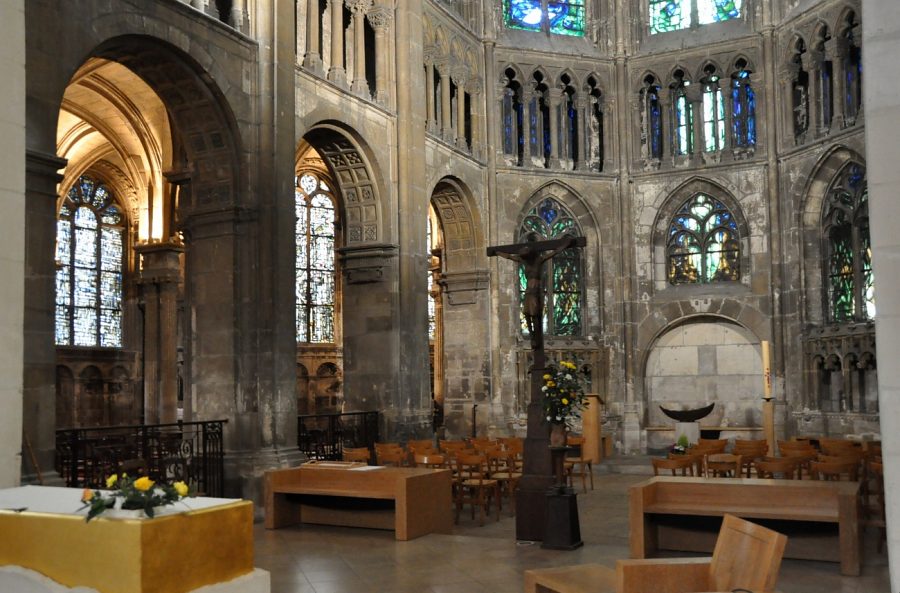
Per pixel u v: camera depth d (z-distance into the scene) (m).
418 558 12.20
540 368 14.01
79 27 13.94
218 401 17.34
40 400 12.53
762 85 29.48
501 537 14.90
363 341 23.19
